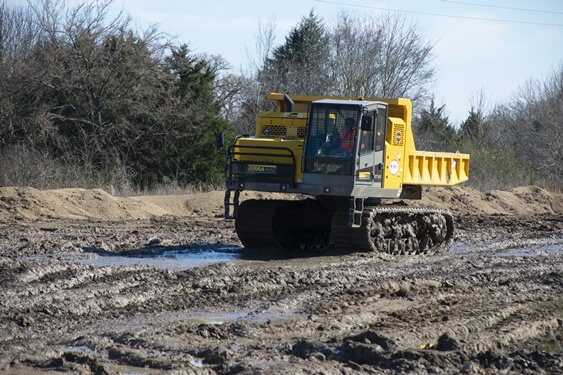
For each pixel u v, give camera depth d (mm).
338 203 42469
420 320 24641
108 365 18516
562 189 110625
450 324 23766
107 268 32250
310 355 19406
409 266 37219
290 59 134125
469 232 57750
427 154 45031
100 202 65562
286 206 42188
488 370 18781
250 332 22203
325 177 38469
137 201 68625
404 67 116875
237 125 120875
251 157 39656
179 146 101125
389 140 41375
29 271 30719
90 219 60781
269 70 127312
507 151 116625
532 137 135250
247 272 33062
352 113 38500
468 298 29094
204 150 102188
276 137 41031
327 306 26484
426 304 27547
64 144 92688
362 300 27953
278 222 43125
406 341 21453
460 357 19750
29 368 17953
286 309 26203
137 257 38469
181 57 103562
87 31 96500
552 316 25844
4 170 76312
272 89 122125
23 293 27016
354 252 40156
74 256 37719
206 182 101688
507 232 58156
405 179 43094
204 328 22359
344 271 33906
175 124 100375
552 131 128375
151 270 32750
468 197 86438
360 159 38594
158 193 84750
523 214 78688
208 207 71125
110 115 97875
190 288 29500
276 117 41219
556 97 135875
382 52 117250
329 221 43594
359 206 39688
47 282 29203
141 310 25609
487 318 24625
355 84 116188
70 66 95250
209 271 32281
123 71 97562
